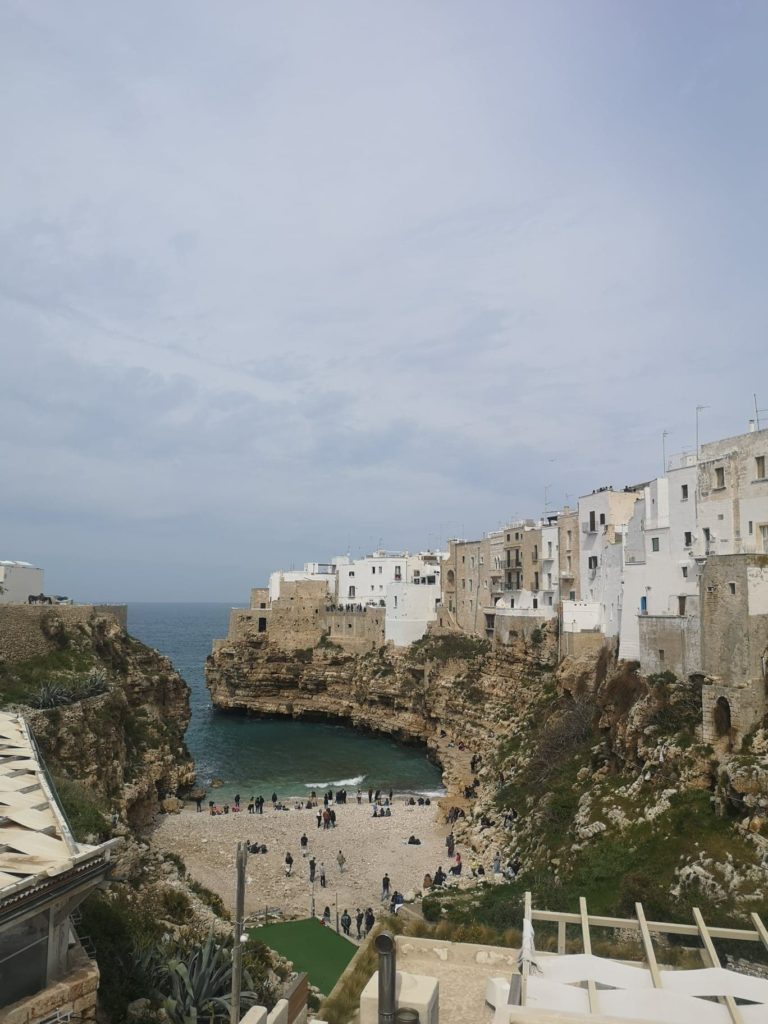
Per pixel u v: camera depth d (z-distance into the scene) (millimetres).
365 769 89875
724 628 41875
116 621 81312
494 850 51094
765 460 49406
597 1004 14805
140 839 39562
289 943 35375
